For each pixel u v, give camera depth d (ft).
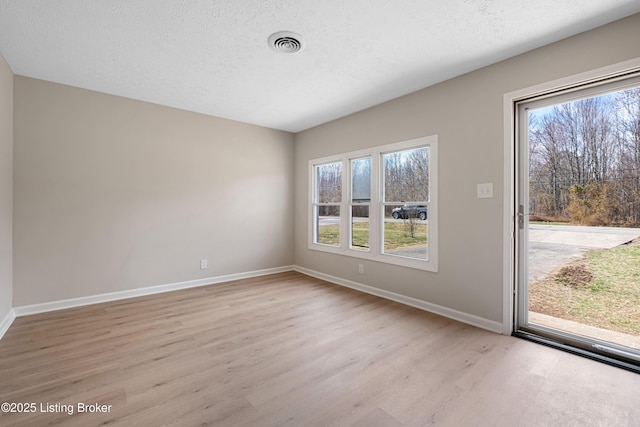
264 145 15.53
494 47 7.82
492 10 6.36
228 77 9.70
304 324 9.15
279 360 7.04
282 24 6.91
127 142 11.57
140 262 11.93
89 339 8.07
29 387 5.96
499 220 8.55
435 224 10.11
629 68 6.49
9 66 9.00
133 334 8.39
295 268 16.83
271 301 11.34
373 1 6.11
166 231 12.53
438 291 10.05
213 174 13.78
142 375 6.41
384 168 12.17
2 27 6.99
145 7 6.30
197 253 13.37
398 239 11.57
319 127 15.15
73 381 6.17
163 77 9.75
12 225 9.45
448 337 8.23
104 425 4.95
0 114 8.21
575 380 6.21
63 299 10.38
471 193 9.17
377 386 6.04
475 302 9.09
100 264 11.07
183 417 5.15
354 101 11.80
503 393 5.80
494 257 8.66
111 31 7.18
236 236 14.58
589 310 7.50
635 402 5.53
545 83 7.68
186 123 12.96
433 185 10.17
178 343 7.88
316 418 5.14
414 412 5.29
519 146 8.50
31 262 9.81
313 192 15.69
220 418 5.13
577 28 6.95
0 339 8.00
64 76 9.71
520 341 7.97
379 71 9.22
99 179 11.03
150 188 12.11
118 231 11.43
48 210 10.11
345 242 13.64
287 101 11.89
